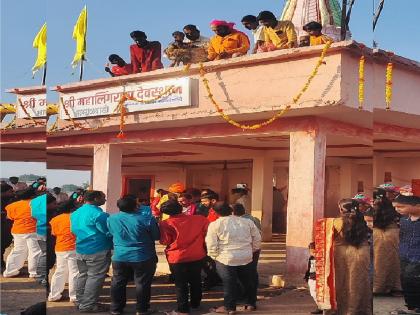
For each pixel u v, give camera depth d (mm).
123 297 5707
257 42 7695
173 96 7500
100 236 5766
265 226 11781
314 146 6930
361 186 4500
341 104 5996
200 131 8234
